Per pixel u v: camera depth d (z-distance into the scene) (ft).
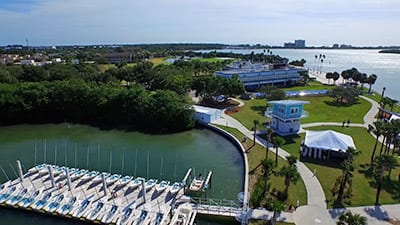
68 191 142.41
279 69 473.67
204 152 204.95
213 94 330.54
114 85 328.49
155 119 257.75
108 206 130.11
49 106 279.08
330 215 121.90
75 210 127.65
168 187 147.13
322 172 160.15
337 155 180.24
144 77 410.11
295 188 142.61
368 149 195.31
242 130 237.45
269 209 125.90
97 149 210.79
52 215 127.65
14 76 379.55
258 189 138.62
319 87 447.01
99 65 573.74
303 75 491.72
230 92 324.39
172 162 188.44
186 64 554.05
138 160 191.83
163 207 130.52
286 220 118.21
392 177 155.43
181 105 255.09
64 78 392.27
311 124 250.16
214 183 159.53
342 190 137.08
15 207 131.44
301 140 212.02
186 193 148.46
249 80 428.97
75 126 264.72
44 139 230.48
